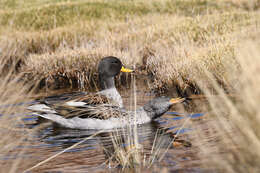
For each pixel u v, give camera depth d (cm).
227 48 1391
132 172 690
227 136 737
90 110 1088
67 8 3766
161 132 964
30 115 1155
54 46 2533
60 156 804
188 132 923
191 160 715
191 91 1353
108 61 1282
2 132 937
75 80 1759
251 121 518
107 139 941
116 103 1196
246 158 588
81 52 1923
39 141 928
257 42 514
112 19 3241
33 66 1867
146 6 3175
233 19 1634
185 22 2267
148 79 1706
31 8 3547
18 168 737
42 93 1498
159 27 2375
